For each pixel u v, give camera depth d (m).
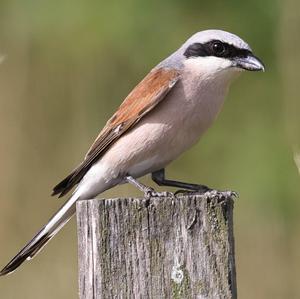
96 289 6.40
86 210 6.48
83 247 6.51
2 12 14.85
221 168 14.47
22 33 14.60
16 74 14.09
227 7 15.55
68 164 13.59
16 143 13.47
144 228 6.38
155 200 6.39
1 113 13.63
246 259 12.98
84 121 14.03
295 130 13.75
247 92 15.16
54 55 14.45
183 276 6.31
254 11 15.59
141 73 14.80
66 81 14.32
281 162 13.88
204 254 6.32
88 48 14.53
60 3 14.68
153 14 14.95
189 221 6.35
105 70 14.62
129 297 6.34
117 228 6.40
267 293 12.55
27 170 13.37
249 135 14.66
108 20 14.70
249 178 13.95
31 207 13.12
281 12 14.36
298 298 12.42
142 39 14.93
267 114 14.90
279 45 14.36
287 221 13.41
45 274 12.27
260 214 13.59
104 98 14.44
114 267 6.38
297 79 13.84
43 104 13.98
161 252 6.34
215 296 6.27
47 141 13.70
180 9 15.26
